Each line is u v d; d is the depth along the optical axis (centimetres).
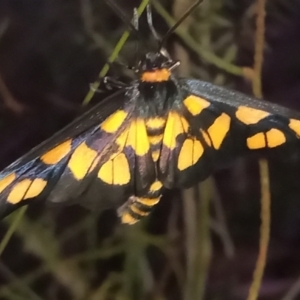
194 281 19
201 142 12
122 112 12
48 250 20
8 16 20
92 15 18
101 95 20
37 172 12
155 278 22
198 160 12
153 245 22
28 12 20
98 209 12
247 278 23
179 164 12
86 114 12
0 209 11
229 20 18
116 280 21
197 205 18
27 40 20
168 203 21
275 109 12
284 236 24
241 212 23
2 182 11
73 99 21
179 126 12
